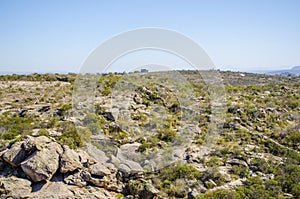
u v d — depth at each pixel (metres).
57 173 9.15
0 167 9.10
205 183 10.24
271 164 12.05
